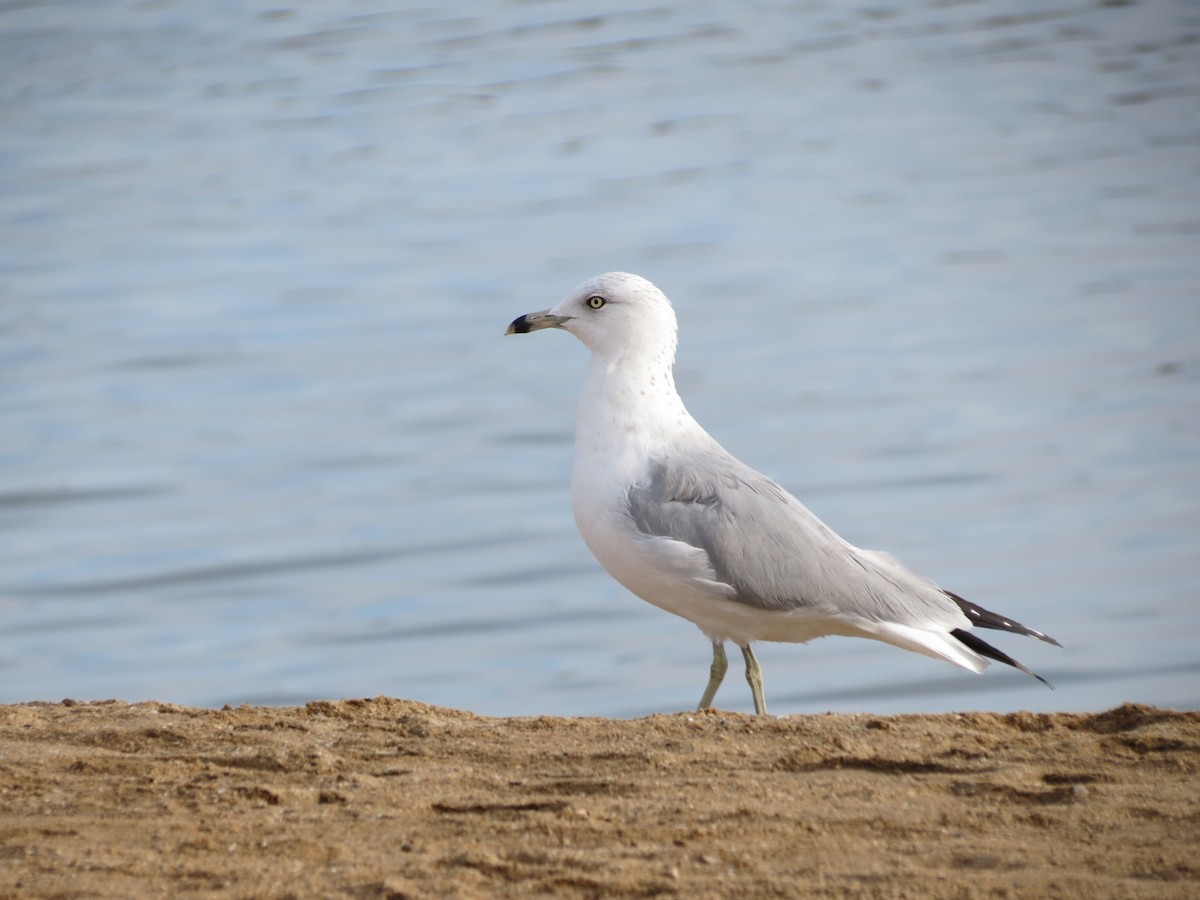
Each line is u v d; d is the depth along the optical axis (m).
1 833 9.71
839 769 10.80
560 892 8.70
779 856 9.17
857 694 27.22
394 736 11.91
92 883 8.90
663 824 9.66
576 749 11.35
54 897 8.71
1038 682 27.45
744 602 14.53
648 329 15.11
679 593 14.66
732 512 14.53
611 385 15.11
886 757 10.91
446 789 10.47
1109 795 10.06
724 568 14.38
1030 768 10.62
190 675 29.06
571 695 27.17
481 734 11.88
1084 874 8.87
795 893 8.66
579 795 10.28
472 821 9.80
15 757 11.38
